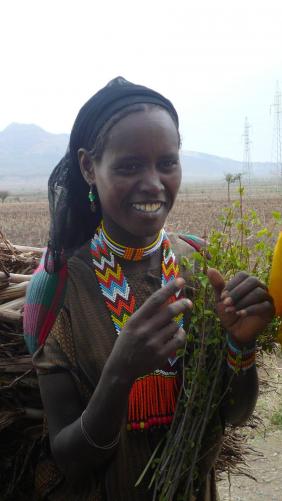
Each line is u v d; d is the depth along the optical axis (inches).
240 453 106.2
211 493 79.4
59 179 76.3
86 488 73.9
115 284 72.9
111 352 67.7
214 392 71.7
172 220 1157.7
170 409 72.3
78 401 71.4
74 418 70.2
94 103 70.8
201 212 1428.4
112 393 63.1
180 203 2025.1
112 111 68.2
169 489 69.2
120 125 67.4
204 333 70.3
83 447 65.5
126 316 71.8
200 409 70.3
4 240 110.9
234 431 105.5
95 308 72.2
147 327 61.9
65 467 69.4
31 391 89.6
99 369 70.8
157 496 71.9
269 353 82.0
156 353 62.4
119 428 66.0
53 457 76.8
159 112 68.7
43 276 74.1
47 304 72.7
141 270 74.7
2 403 90.0
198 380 69.6
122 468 71.1
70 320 72.4
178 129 74.1
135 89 69.4
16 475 89.2
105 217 74.2
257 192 2684.5
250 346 70.3
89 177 73.9
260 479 197.8
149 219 68.9
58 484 77.5
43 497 79.7
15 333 92.6
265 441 217.8
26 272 106.7
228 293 65.6
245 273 67.0
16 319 89.8
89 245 76.1
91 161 72.7
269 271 71.2
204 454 73.0
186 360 73.5
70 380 71.3
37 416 88.0
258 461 206.7
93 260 74.2
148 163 68.0
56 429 69.8
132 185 67.9
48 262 73.2
